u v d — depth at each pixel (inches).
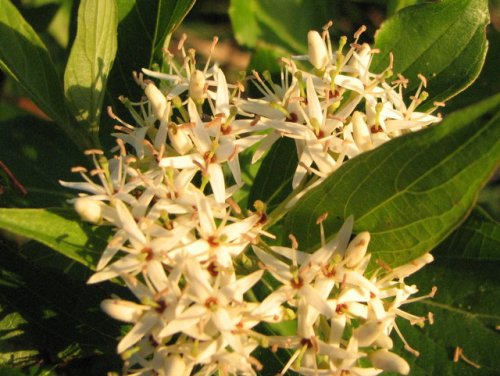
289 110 3.9
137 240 3.4
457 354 4.1
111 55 4.1
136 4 4.4
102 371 4.4
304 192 3.7
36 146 5.0
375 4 6.1
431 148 3.1
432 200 3.3
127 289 4.0
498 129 3.0
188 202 3.6
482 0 4.4
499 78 5.3
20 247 4.3
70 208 3.5
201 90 3.8
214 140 3.7
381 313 3.6
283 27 5.6
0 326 4.0
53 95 4.3
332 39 5.8
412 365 4.3
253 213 3.7
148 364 3.5
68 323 4.0
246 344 3.5
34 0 5.5
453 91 4.5
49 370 4.1
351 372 3.6
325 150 3.7
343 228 3.5
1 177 4.4
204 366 3.5
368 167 3.3
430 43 4.5
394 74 4.6
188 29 6.8
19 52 4.1
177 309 3.3
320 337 3.7
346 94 4.2
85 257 3.4
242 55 7.2
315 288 3.5
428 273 4.3
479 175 3.1
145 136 3.9
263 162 4.4
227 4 6.7
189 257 3.4
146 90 3.8
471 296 4.2
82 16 3.9
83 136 4.3
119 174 3.6
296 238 3.8
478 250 4.1
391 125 3.9
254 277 3.5
